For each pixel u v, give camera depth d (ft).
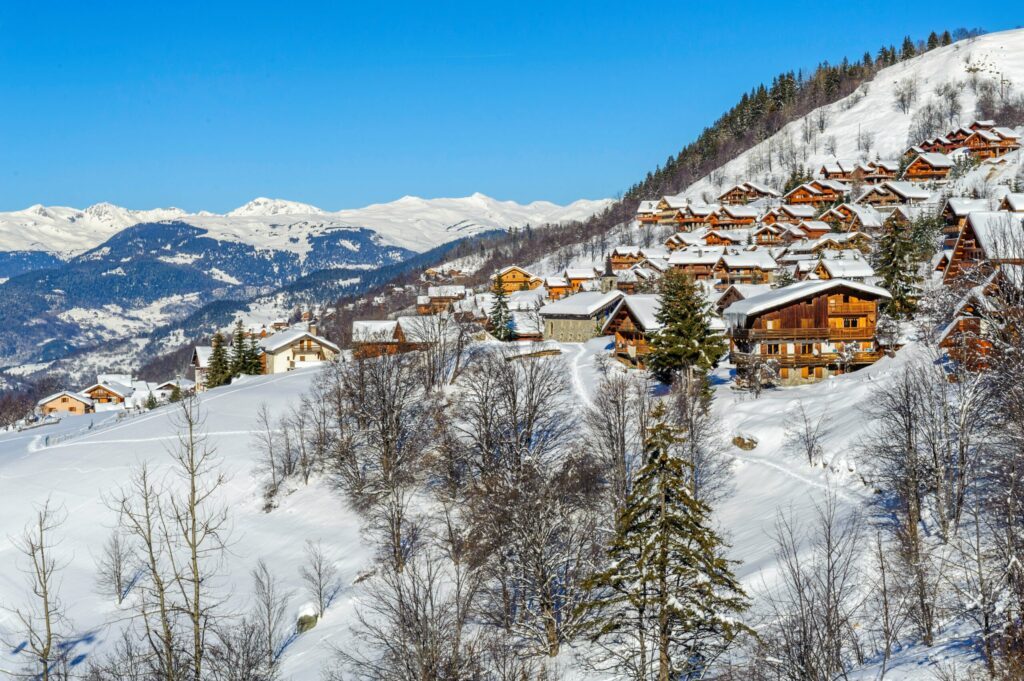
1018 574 119.03
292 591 229.25
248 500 295.48
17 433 456.86
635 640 157.17
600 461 238.68
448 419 302.66
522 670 153.07
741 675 128.98
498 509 194.08
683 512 134.51
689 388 272.31
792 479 224.94
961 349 202.28
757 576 169.27
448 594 189.78
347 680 174.60
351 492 282.36
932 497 181.27
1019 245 272.92
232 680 154.81
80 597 240.73
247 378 472.44
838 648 112.88
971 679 116.26
